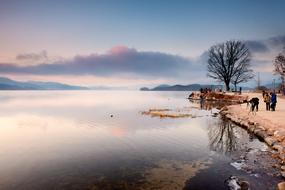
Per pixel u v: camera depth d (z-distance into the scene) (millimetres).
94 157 15375
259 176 11656
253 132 22094
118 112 43844
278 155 14688
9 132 24250
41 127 27328
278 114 28500
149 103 70312
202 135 22125
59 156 15617
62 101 89250
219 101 75750
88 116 37906
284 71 77562
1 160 14828
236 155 15453
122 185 11195
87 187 11047
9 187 11094
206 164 13836
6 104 71688
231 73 94875
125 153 16234
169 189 10734
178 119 33250
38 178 12062
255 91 93562
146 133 23062
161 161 14453
